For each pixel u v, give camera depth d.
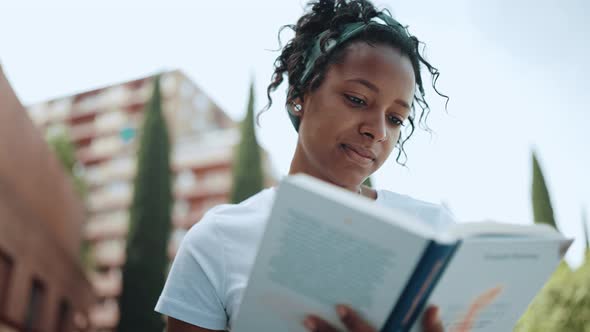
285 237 0.88
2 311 8.68
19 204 9.16
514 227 0.94
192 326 1.19
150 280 15.77
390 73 1.25
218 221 1.27
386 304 0.89
